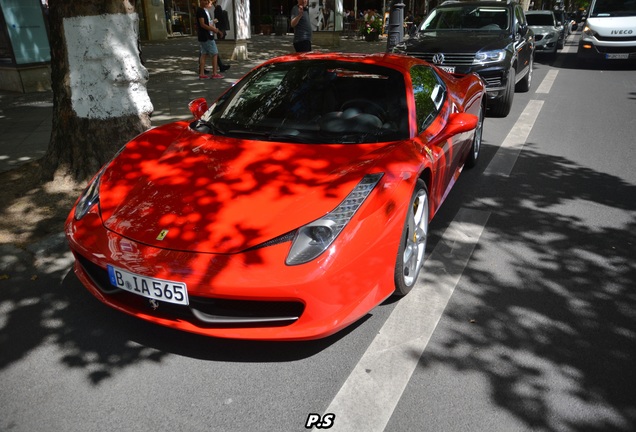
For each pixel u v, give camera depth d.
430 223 4.24
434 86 4.25
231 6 13.96
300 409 2.31
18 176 5.14
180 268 2.37
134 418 2.26
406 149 3.13
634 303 3.13
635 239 3.99
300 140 3.25
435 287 3.28
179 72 12.27
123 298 2.70
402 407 2.31
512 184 5.20
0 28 9.77
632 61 15.62
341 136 3.27
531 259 3.65
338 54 4.14
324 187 2.69
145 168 3.09
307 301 2.34
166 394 2.40
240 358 2.64
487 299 3.15
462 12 9.27
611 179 5.36
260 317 2.43
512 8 9.24
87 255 2.60
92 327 2.90
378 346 2.72
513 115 8.44
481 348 2.70
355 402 2.35
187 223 2.55
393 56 4.18
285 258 2.35
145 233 2.56
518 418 2.25
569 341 2.77
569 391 2.41
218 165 3.00
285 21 24.42
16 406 2.34
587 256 3.71
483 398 2.37
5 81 10.30
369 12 21.97
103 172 3.16
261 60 14.75
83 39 4.40
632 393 2.40
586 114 8.41
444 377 2.49
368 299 2.58
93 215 2.79
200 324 2.49
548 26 16.97
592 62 15.60
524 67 9.55
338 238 2.42
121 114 4.69
